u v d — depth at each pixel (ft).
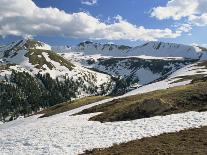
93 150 107.65
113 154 100.01
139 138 113.09
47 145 119.96
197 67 469.57
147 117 149.38
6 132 166.81
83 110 227.40
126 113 156.97
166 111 150.41
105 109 209.15
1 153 119.24
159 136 111.96
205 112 133.80
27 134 145.48
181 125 119.65
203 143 98.53
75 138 125.18
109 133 124.57
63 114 247.70
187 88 185.47
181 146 98.58
